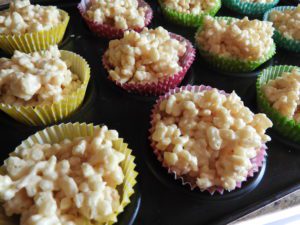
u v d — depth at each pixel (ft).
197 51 0.66
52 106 0.48
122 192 0.40
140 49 0.54
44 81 0.48
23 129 0.51
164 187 0.44
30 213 0.35
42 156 0.40
